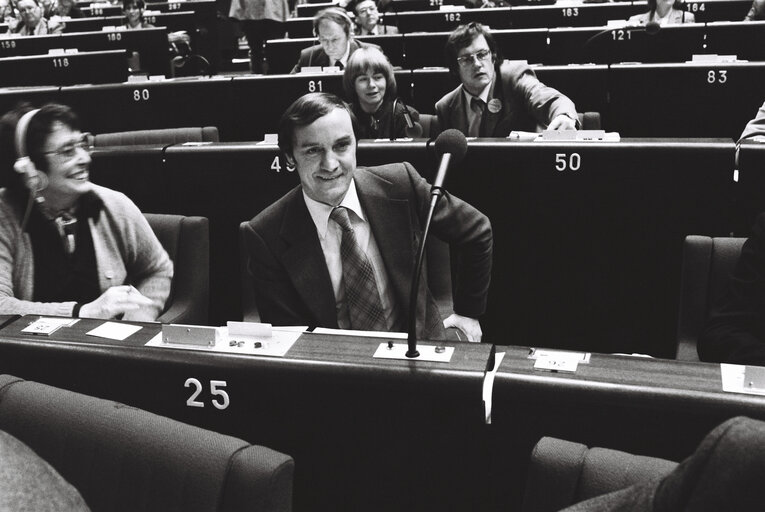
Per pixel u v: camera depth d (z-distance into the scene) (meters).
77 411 1.54
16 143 2.74
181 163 3.29
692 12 6.89
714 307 2.22
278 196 3.28
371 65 3.73
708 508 0.65
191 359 1.73
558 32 6.09
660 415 1.46
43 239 2.79
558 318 3.06
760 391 1.46
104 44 7.80
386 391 1.61
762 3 6.64
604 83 4.95
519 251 3.02
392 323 2.20
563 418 1.53
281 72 6.83
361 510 1.72
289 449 1.72
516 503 1.62
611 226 2.93
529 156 2.90
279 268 2.21
